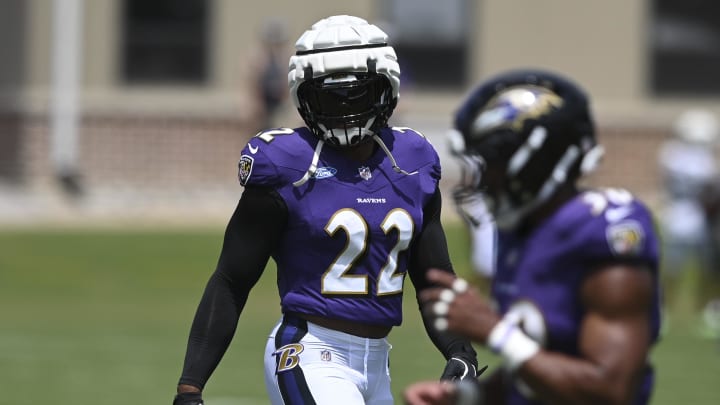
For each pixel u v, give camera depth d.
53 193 64.81
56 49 66.06
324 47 14.35
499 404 11.29
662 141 69.00
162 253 53.47
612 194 10.61
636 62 69.19
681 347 39.66
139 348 37.84
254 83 61.66
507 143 10.62
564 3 68.88
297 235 14.37
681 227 47.97
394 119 64.12
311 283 14.41
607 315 10.21
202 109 67.00
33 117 65.75
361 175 14.52
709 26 70.06
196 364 14.30
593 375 10.03
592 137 10.84
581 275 10.44
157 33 67.69
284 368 14.31
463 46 69.00
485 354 34.28
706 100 70.00
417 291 15.23
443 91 69.00
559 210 10.66
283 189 14.30
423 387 11.22
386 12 68.56
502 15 68.88
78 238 54.97
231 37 67.75
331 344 14.38
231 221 14.55
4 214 58.91
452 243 51.53
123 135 66.62
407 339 39.91
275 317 44.97
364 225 14.34
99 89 67.00
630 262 10.29
